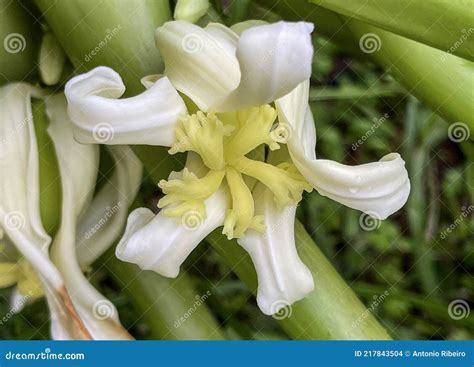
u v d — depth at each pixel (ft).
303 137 1.01
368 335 1.09
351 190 1.01
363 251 1.42
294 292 1.03
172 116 0.99
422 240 1.40
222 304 1.35
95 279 1.14
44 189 1.04
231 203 1.02
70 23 1.01
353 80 1.43
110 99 0.97
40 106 1.05
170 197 1.01
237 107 0.98
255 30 0.93
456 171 1.43
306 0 1.07
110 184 1.08
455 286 1.41
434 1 0.99
